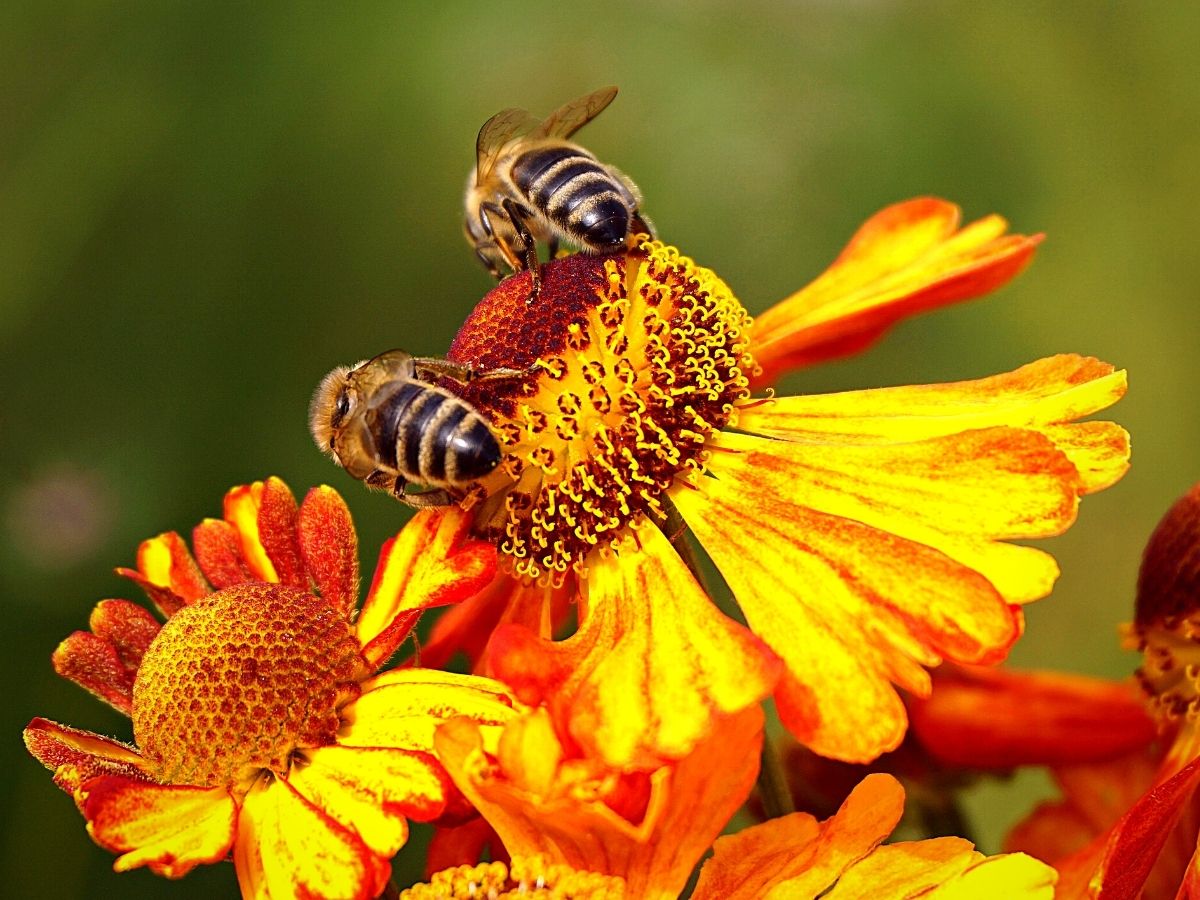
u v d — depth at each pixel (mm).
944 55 478
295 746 174
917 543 175
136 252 362
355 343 375
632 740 165
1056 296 459
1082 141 482
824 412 191
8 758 284
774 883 171
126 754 179
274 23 397
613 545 185
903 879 170
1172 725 201
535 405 187
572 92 428
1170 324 456
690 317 190
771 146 438
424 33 417
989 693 209
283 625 176
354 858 166
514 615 190
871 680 169
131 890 277
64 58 373
